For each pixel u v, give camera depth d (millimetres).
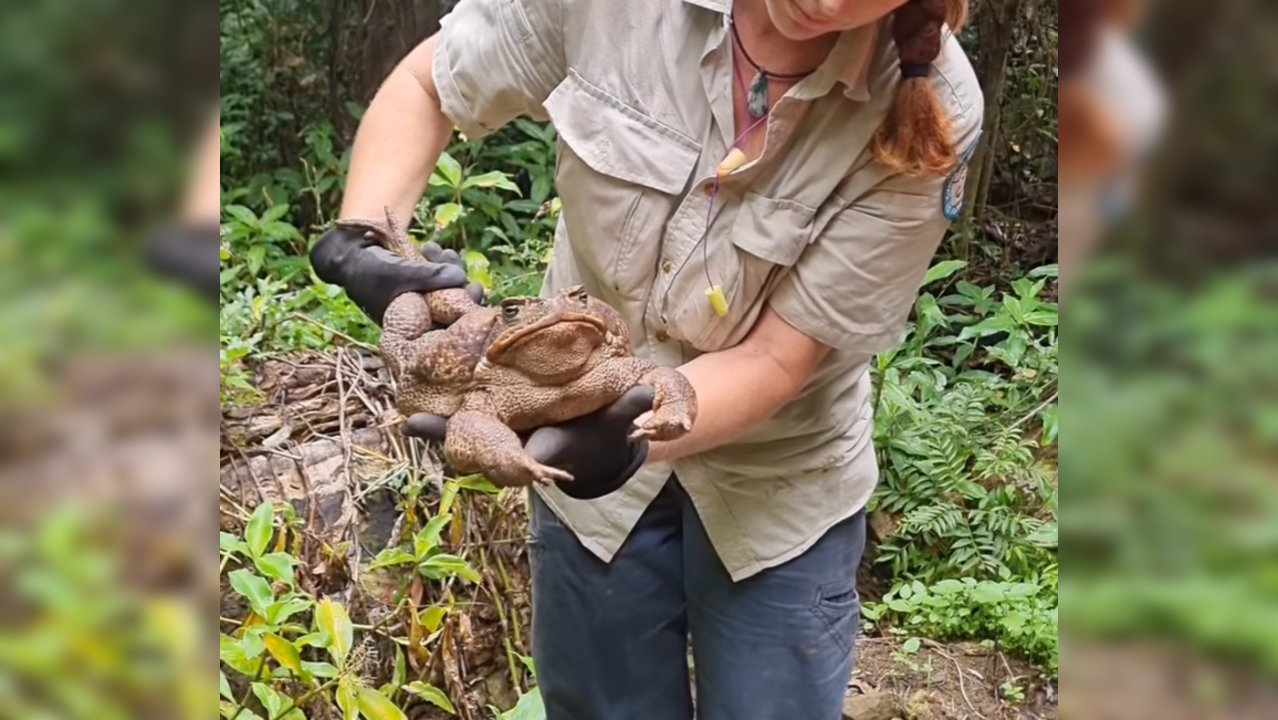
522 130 4332
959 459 3279
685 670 1910
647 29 1453
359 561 2416
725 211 1452
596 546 1746
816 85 1337
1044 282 3902
